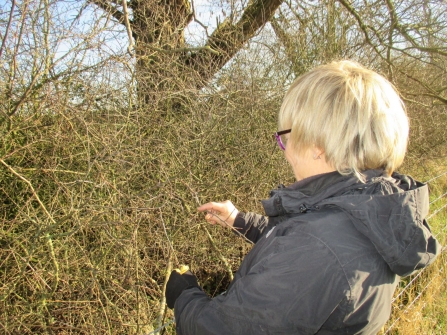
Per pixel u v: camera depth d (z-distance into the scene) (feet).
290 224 2.54
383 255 2.25
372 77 2.66
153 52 9.05
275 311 2.33
